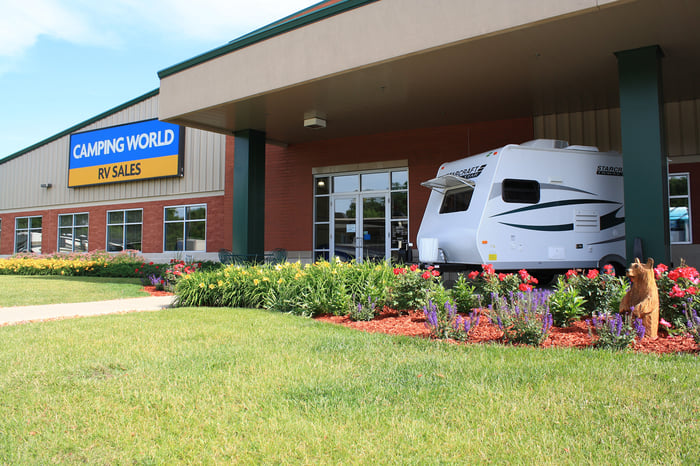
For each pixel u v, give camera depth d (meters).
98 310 8.64
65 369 4.53
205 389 3.94
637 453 2.74
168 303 9.67
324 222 14.99
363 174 14.48
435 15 8.17
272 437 3.07
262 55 10.45
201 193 18.75
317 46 9.59
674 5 6.77
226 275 9.13
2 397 3.83
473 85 10.11
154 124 20.11
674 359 4.38
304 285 7.86
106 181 21.50
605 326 4.91
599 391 3.61
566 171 9.64
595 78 9.75
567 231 9.53
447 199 10.41
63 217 23.55
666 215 8.03
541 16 7.21
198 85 11.60
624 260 9.55
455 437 3.00
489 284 6.66
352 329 6.29
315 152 15.09
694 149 10.85
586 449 2.80
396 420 3.26
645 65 8.18
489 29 7.65
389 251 13.91
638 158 8.05
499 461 2.71
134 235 20.67
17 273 18.61
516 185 9.20
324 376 4.23
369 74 9.41
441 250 9.91
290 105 11.35
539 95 10.80
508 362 4.42
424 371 4.27
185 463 2.79
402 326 6.30
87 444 3.03
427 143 13.48
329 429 3.16
